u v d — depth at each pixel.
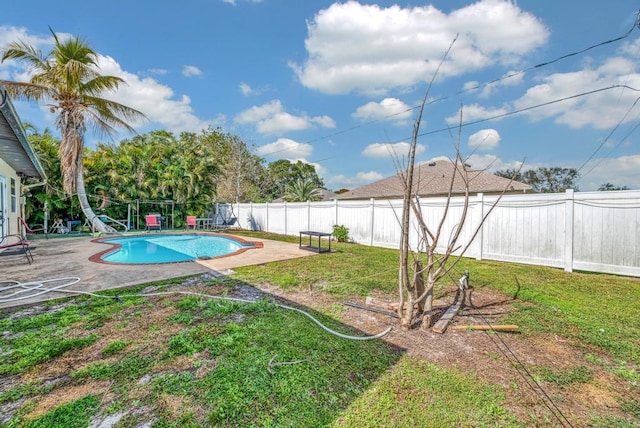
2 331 3.09
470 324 3.41
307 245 10.49
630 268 5.84
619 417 1.95
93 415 1.88
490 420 1.89
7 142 6.72
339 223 12.05
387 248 9.93
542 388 2.23
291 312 3.70
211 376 2.30
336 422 1.85
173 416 1.88
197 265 6.64
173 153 18.36
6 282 5.03
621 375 2.42
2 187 8.75
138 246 11.34
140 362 2.50
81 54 12.29
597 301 4.26
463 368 2.49
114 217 16.30
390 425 1.83
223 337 2.96
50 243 10.48
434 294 4.58
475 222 8.06
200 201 18.45
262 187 30.14
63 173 12.51
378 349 2.79
